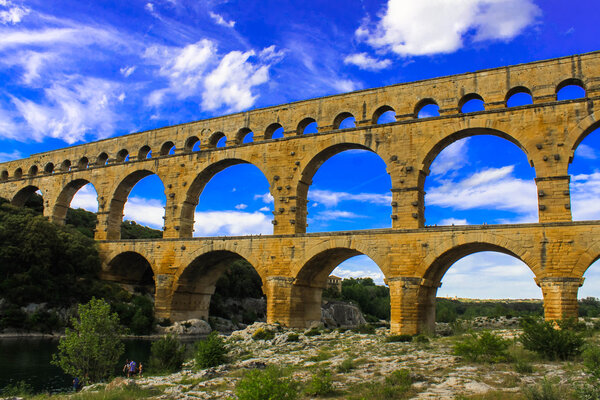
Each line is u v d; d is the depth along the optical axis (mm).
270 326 50625
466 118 49312
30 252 64062
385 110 55000
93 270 68188
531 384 21406
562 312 41156
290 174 56812
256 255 55656
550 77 47125
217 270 66125
